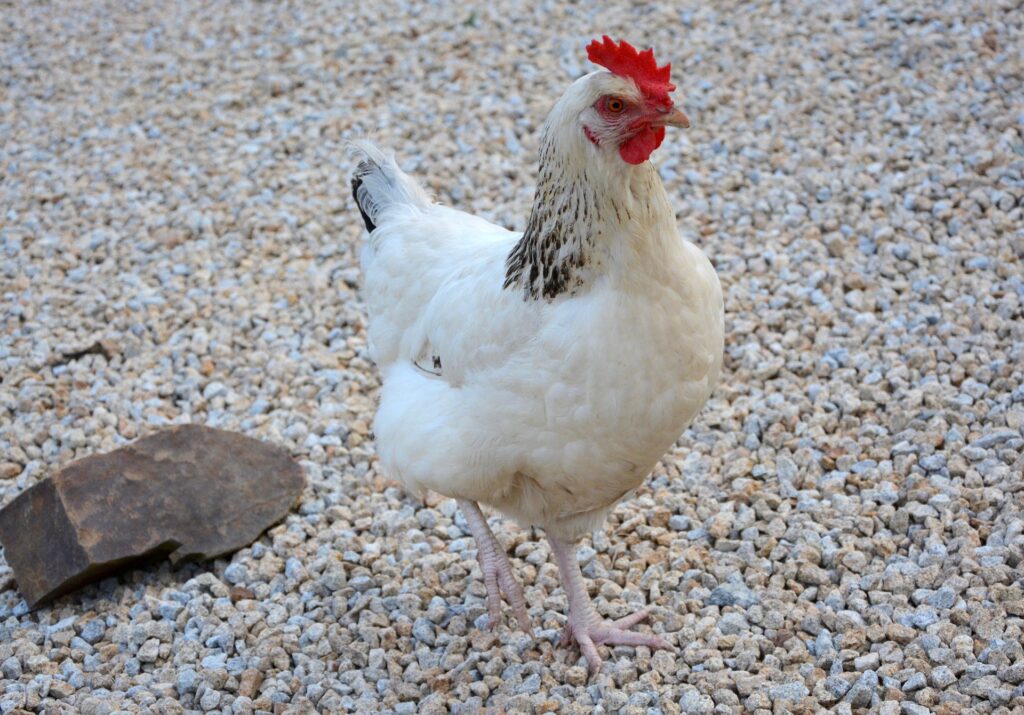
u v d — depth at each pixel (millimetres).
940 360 1832
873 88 2275
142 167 2352
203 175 2311
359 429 1849
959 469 1682
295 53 2641
